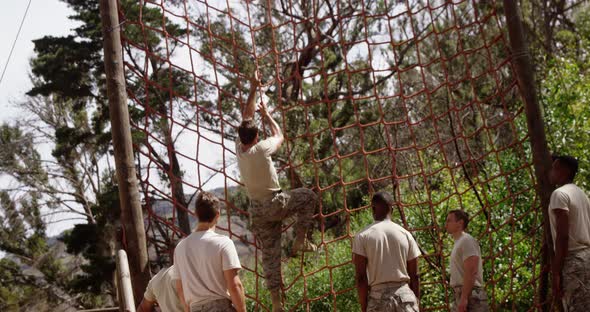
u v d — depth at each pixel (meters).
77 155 28.66
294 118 15.64
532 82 6.06
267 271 5.61
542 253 6.14
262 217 5.48
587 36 18.50
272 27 6.89
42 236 29.78
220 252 4.31
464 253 5.54
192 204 21.67
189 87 18.86
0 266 29.14
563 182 5.34
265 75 16.70
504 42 6.32
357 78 18.31
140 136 17.17
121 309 5.43
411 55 17.81
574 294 5.04
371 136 17.16
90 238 23.88
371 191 6.50
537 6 17.31
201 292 4.29
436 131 6.50
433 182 11.55
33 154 29.22
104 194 22.23
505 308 9.56
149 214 6.00
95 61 22.64
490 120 14.91
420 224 9.90
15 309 28.34
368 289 5.10
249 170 5.38
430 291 9.80
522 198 9.55
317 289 10.95
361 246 5.05
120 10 6.14
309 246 5.77
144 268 5.62
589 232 5.13
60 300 29.33
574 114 10.03
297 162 15.53
